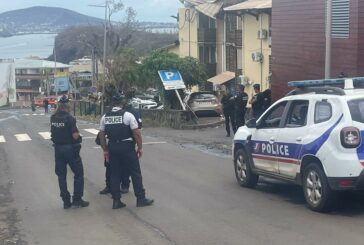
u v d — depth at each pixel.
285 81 21.05
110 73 37.78
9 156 18.39
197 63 29.12
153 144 19.61
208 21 45.41
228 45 40.75
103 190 10.95
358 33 16.91
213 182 11.65
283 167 9.42
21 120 43.22
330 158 8.11
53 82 101.50
